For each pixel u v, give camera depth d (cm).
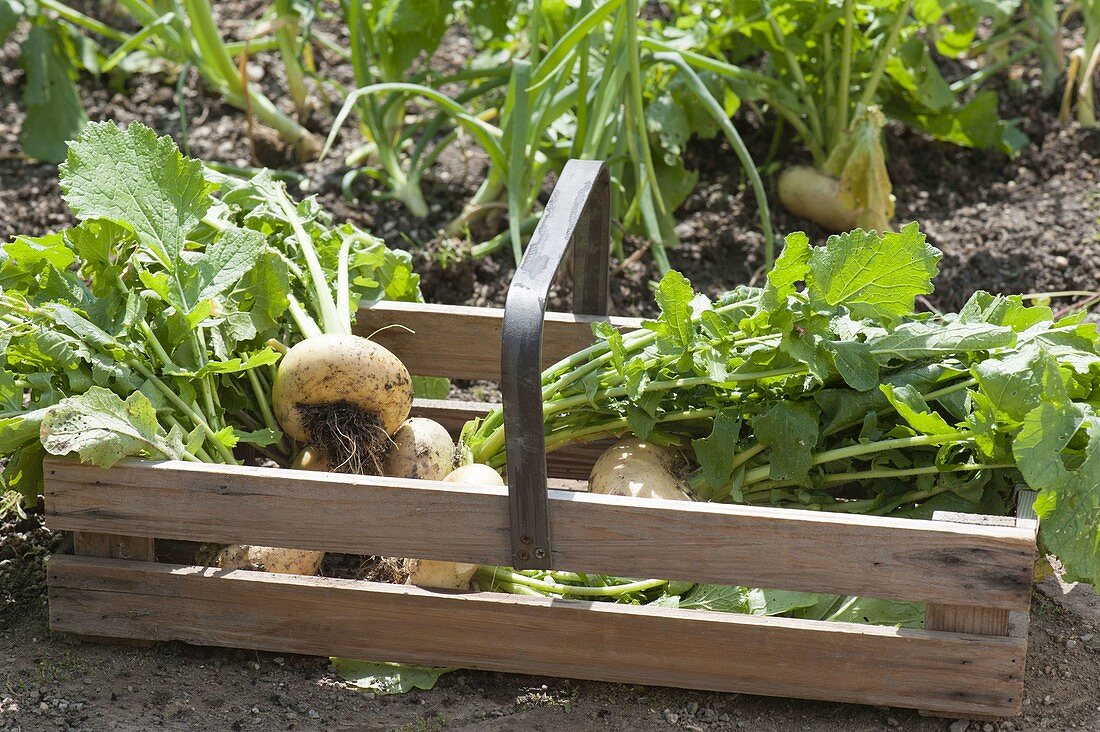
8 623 141
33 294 143
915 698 132
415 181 190
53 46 198
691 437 145
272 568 137
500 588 139
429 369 154
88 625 138
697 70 193
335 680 137
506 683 137
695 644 133
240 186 155
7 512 150
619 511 131
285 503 134
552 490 133
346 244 152
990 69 212
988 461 136
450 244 183
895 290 136
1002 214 193
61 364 138
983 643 131
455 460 143
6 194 192
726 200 195
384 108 190
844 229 190
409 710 135
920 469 137
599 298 150
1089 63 210
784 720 134
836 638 132
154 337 140
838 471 141
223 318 143
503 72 191
